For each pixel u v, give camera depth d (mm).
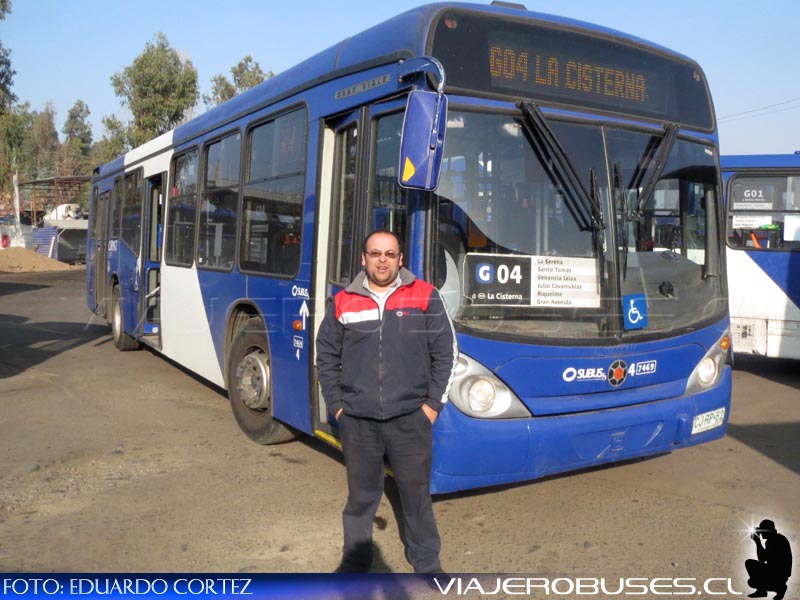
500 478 4328
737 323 9844
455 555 4367
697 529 4746
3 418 7285
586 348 4535
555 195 4578
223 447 6438
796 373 10133
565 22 4871
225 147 7207
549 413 4461
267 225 6188
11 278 29609
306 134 5555
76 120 83375
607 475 5742
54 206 53281
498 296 4363
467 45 4496
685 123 5320
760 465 6031
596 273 4652
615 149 4883
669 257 5051
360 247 4805
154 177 9422
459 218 4312
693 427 4973
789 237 9547
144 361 10523
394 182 4516
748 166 9766
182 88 34844
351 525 4020
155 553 4383
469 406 4227
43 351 11312
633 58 5090
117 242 11352
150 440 6625
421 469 3861
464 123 4387
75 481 5566
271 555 4359
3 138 40500
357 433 3871
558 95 4750
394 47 4617
